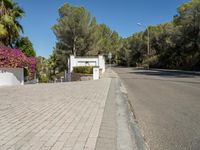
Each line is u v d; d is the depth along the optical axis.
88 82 24.22
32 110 9.88
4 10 27.17
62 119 8.39
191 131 7.50
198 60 49.34
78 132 6.93
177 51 59.53
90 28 62.00
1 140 6.23
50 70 62.06
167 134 7.27
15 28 27.73
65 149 5.64
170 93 16.03
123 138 6.79
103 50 81.62
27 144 5.94
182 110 10.46
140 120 8.94
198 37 47.38
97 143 6.10
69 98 13.12
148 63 71.06
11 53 23.03
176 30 53.56
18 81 24.16
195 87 19.39
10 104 11.27
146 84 22.58
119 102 12.56
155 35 78.81
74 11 61.12
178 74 39.09
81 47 61.72
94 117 8.76
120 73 43.72
